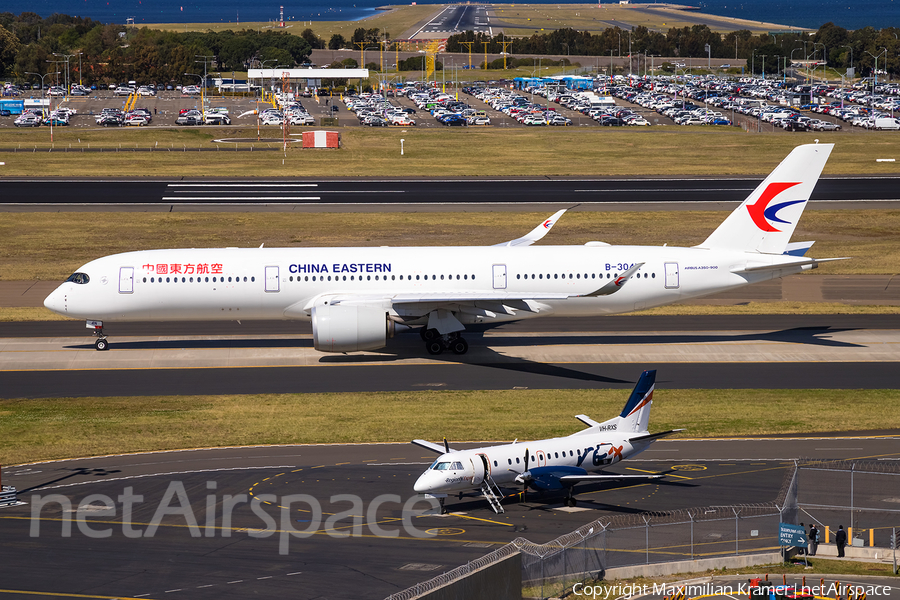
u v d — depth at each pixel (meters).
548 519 158.25
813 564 142.38
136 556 145.00
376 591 131.88
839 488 167.25
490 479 161.38
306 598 130.00
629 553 142.88
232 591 132.38
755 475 178.12
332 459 191.12
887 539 147.75
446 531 153.75
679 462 186.88
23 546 149.00
